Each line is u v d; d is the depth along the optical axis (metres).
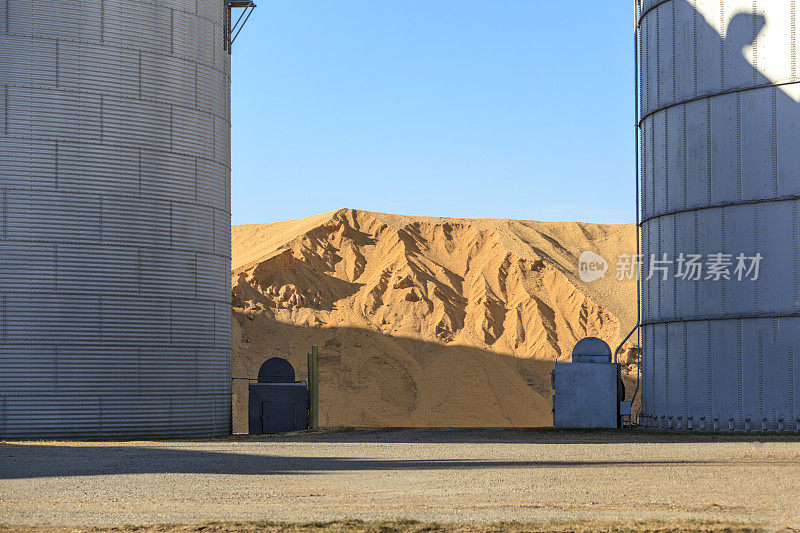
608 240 109.75
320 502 18.16
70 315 37.84
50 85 38.16
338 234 105.38
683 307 42.00
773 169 39.44
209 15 43.34
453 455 29.41
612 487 20.31
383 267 99.69
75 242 38.12
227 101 44.75
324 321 89.62
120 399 38.59
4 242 37.09
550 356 87.25
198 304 41.53
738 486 20.39
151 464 26.38
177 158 41.12
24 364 37.06
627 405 45.12
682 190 42.34
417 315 92.12
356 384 79.31
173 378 40.22
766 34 39.81
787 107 39.22
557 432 41.84
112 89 39.31
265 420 45.22
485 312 92.81
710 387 40.66
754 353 39.47
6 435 36.69
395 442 35.69
